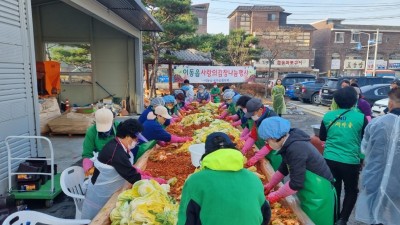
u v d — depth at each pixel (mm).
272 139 2689
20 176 4504
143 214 2297
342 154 3697
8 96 4711
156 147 4680
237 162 1807
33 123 5426
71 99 13305
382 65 43875
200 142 4492
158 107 4805
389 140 2781
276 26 40656
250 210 1737
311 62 39875
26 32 5230
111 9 9258
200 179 1781
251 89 23766
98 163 2914
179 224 1785
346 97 3723
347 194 3826
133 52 13312
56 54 12875
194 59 21594
